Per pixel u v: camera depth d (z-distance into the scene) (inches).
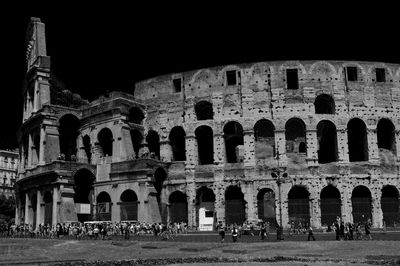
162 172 3211.1
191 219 3102.9
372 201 2967.5
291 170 2994.6
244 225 2704.2
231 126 3368.6
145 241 2155.5
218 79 3235.7
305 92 3097.9
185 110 3282.5
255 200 3011.8
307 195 3014.3
